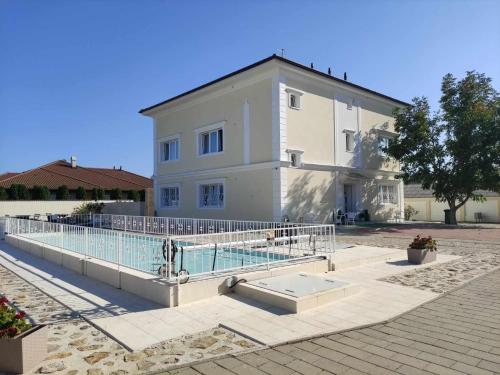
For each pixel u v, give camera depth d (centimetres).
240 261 858
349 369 380
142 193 3538
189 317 536
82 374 370
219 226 1566
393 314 544
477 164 1992
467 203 3084
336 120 2016
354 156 2125
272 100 1730
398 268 869
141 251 762
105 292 682
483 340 448
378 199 2327
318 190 1888
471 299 620
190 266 820
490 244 1291
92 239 885
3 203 2466
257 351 424
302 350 427
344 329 485
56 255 996
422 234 1625
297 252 891
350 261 877
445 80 2122
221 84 1945
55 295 664
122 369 380
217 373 373
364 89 2123
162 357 408
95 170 4103
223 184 1984
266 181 1758
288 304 561
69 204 2703
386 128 2378
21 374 372
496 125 1948
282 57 1670
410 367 382
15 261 1041
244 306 583
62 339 459
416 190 3466
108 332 479
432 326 498
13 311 411
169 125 2402
